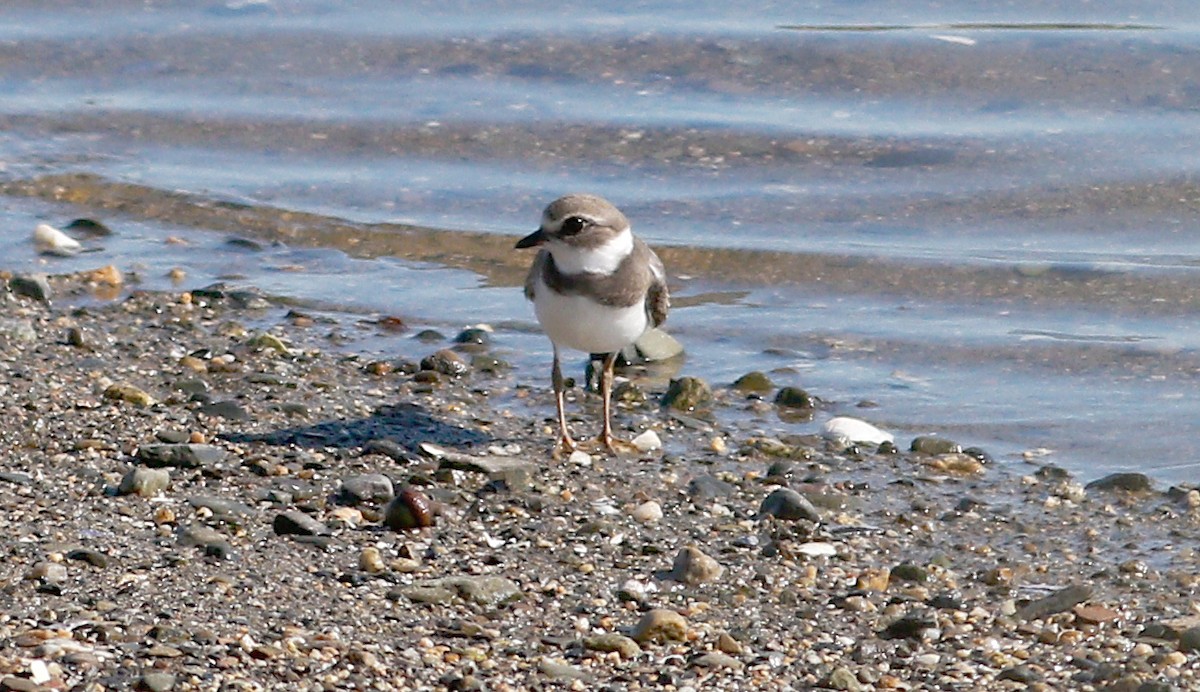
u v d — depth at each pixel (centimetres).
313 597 918
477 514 1077
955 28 2198
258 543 996
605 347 1181
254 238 1702
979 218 1747
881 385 1373
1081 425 1290
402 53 2180
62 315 1444
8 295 1471
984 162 1866
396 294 1570
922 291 1573
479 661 853
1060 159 1867
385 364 1371
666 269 1625
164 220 1738
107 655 809
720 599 968
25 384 1262
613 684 841
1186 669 881
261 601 904
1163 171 1833
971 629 938
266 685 796
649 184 1834
